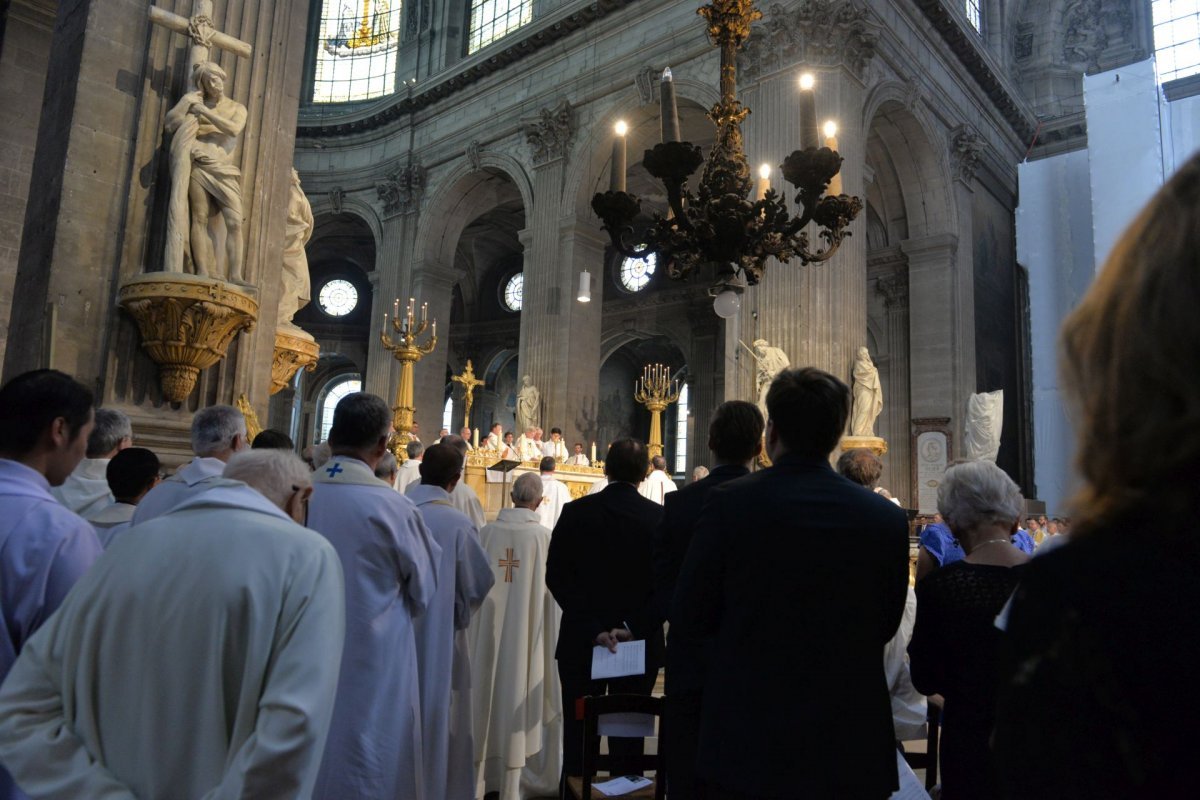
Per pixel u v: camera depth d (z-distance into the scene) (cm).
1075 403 84
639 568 374
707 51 1834
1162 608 72
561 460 1557
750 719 199
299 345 741
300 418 3509
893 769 203
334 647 162
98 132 552
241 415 304
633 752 389
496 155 2336
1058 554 83
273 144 636
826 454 228
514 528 469
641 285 2952
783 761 193
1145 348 74
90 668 156
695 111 1989
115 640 156
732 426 286
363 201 2720
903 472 2066
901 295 2117
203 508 171
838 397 225
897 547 214
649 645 386
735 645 207
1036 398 2044
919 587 230
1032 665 78
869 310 2192
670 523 282
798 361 1495
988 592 210
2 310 850
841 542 207
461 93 2484
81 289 534
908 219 2036
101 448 345
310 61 2911
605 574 376
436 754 351
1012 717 79
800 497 212
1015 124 2327
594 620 373
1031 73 2461
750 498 215
